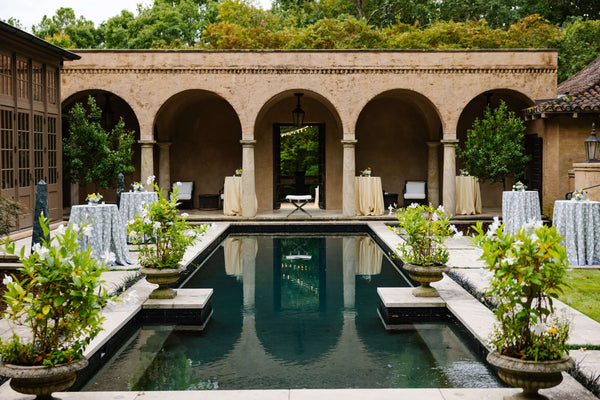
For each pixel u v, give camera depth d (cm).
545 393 378
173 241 662
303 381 452
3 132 1031
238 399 384
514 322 368
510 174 1567
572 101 1368
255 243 1266
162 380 456
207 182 1858
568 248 871
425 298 654
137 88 1517
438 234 679
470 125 1809
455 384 443
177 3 3098
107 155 1457
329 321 637
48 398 370
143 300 643
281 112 1791
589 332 508
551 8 2922
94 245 836
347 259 1052
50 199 1229
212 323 631
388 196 1752
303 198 1606
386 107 1842
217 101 1842
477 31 2486
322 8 2925
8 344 375
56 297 350
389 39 2497
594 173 1072
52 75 1255
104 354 512
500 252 376
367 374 467
